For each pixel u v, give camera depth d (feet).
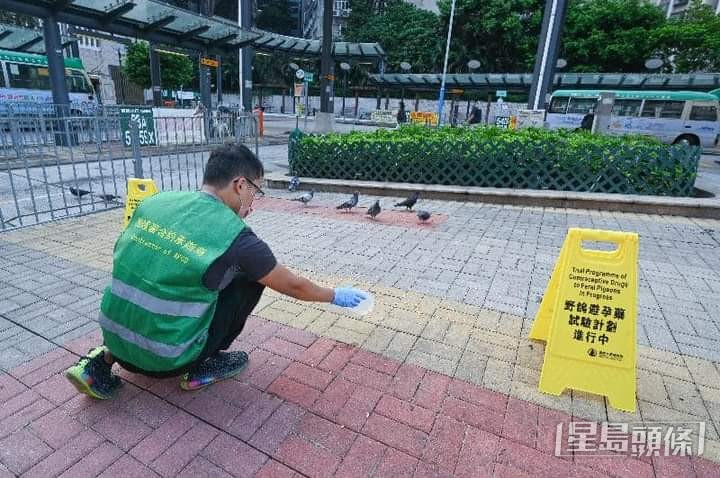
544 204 23.22
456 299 12.10
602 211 22.41
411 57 121.90
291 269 14.14
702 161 49.32
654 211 21.72
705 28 84.58
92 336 9.76
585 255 8.00
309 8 170.60
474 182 25.71
